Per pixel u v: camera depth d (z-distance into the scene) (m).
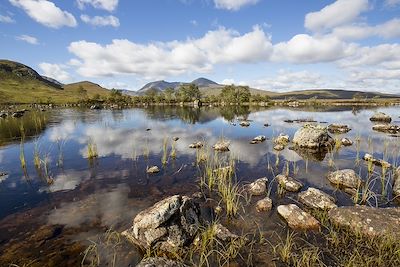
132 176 17.97
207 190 15.18
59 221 11.64
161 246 9.21
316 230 10.51
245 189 15.02
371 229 9.83
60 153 23.62
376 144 27.95
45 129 43.09
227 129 42.31
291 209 11.59
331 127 41.75
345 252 9.02
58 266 8.59
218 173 16.58
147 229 9.37
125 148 27.16
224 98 159.50
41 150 26.80
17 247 9.72
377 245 9.16
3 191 15.48
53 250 9.48
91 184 16.47
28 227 11.18
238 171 18.80
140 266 7.43
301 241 9.77
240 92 157.12
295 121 54.69
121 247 9.55
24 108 108.88
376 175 17.34
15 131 40.59
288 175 17.58
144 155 23.95
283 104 143.25
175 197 10.21
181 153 24.66
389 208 10.94
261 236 9.73
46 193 15.08
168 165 20.58
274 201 13.41
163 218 9.37
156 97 165.62
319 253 8.98
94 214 12.25
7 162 22.19
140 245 9.43
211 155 23.53
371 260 8.32
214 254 9.05
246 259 8.83
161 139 32.62
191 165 20.48
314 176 17.38
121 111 93.50
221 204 13.13
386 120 53.88
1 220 11.88
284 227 10.84
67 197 14.44
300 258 8.59
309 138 26.80
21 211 12.79
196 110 98.62
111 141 31.44
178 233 9.48
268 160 21.55
